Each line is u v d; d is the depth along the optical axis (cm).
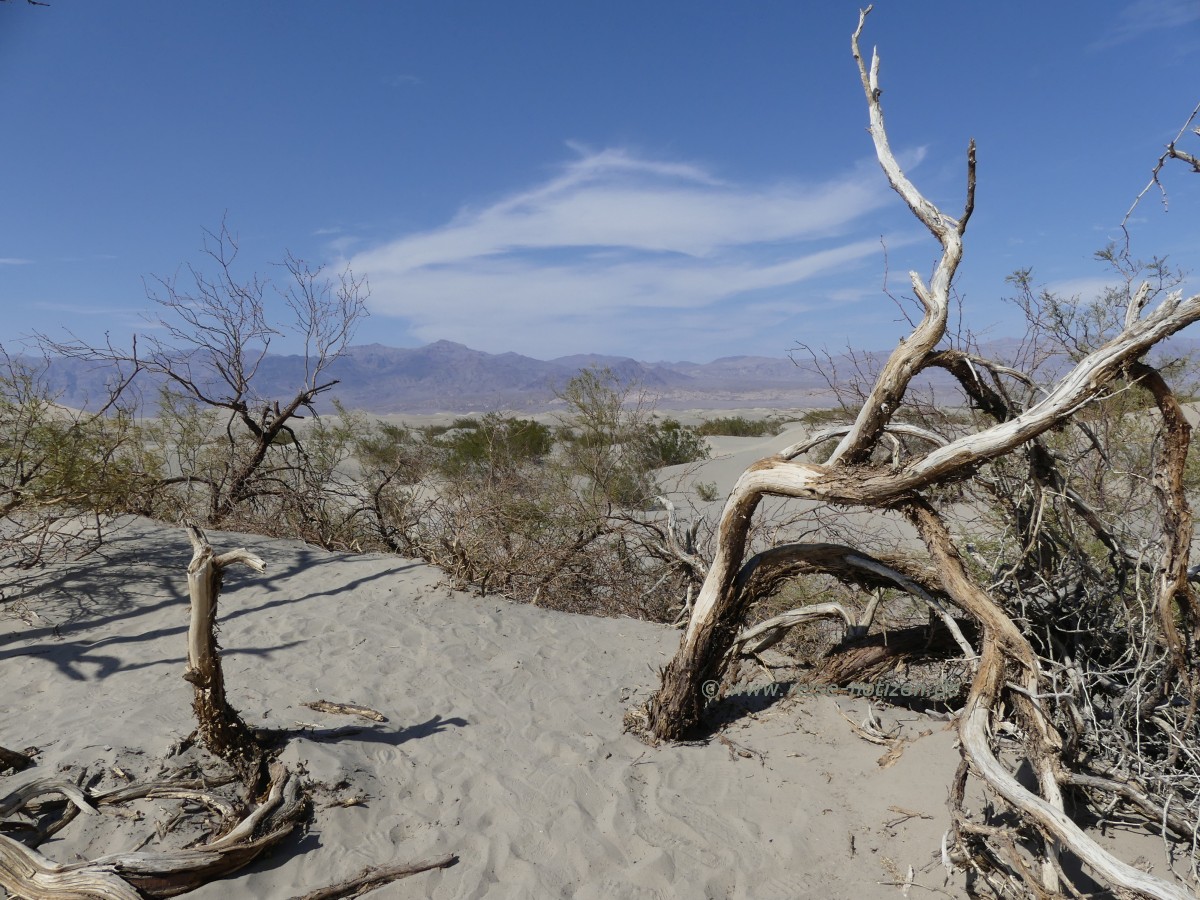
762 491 433
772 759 454
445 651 616
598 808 409
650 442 1600
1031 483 430
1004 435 342
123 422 793
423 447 1454
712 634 477
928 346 372
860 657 513
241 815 364
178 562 729
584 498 1008
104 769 396
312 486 1009
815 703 506
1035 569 454
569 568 838
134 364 833
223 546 802
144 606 631
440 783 424
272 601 695
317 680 546
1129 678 411
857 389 599
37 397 696
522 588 821
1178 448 341
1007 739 404
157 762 405
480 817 395
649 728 494
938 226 371
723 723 507
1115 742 374
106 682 516
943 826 373
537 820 395
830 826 390
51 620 599
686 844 379
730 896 348
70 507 727
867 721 468
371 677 559
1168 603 355
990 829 314
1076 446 529
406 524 973
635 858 370
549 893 342
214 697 390
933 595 473
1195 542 614
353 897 333
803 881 354
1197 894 309
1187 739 364
